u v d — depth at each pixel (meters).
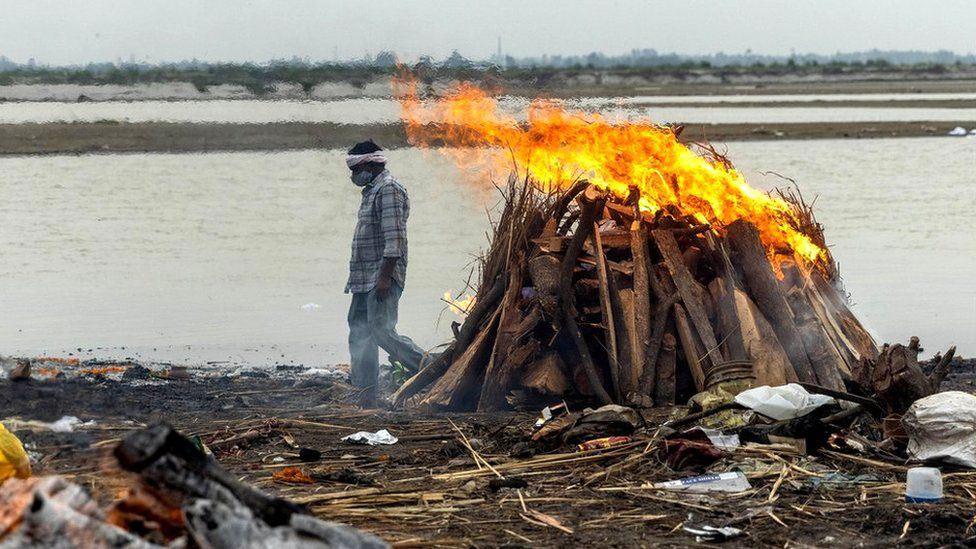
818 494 9.25
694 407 11.70
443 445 11.05
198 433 11.80
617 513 8.84
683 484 9.48
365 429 12.00
